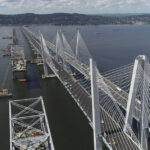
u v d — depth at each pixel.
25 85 107.75
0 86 106.25
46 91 99.62
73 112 78.44
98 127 52.88
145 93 55.47
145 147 54.22
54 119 73.69
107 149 57.16
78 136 64.31
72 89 86.94
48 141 60.22
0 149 60.09
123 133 57.78
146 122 57.00
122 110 70.94
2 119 75.06
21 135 62.62
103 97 78.69
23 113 77.12
